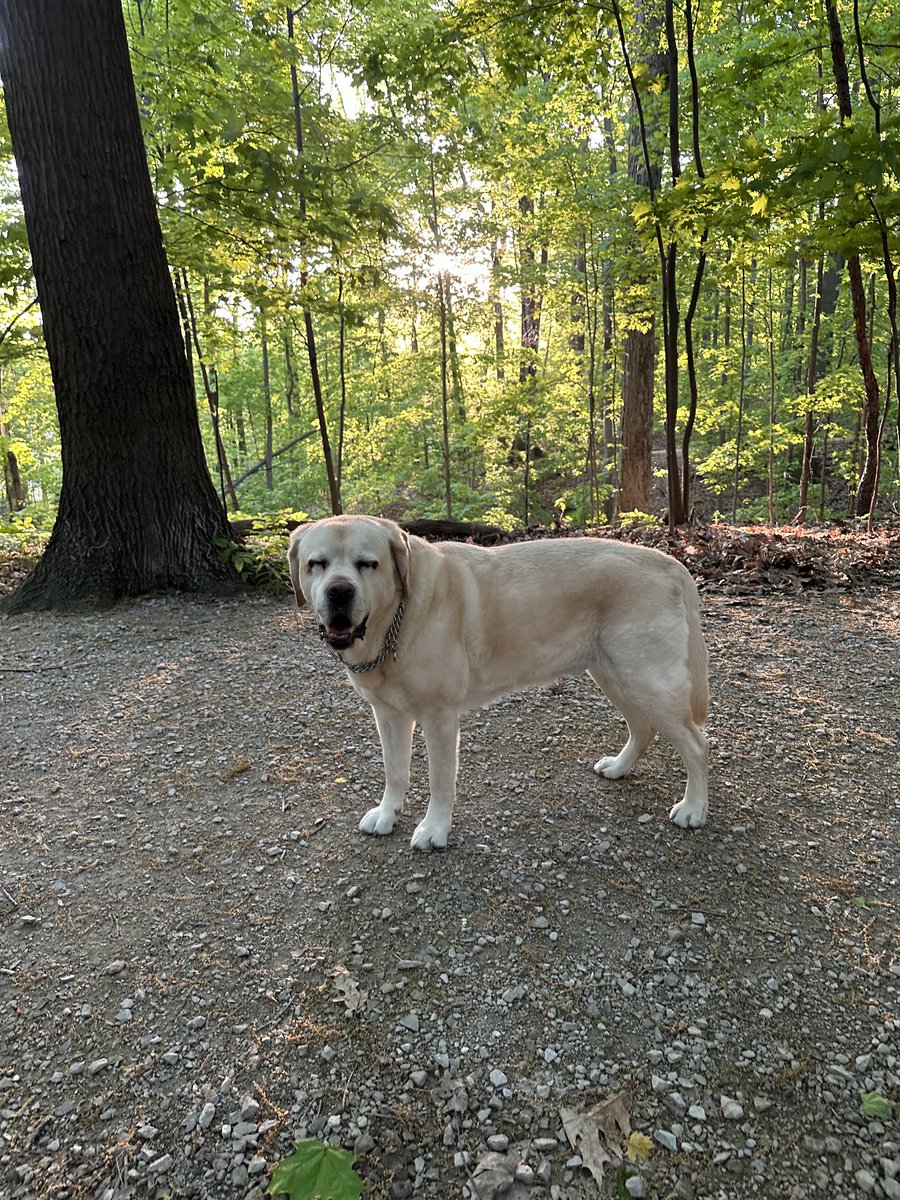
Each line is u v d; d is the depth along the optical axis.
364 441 16.55
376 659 2.52
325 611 2.28
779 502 16.78
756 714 3.70
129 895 2.47
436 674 2.54
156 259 5.49
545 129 10.60
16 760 3.40
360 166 8.84
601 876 2.52
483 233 12.50
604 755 3.39
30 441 21.42
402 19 10.00
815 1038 1.85
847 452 16.83
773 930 2.23
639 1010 1.95
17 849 2.73
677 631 2.67
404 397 16.86
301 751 3.47
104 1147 1.61
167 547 5.78
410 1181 1.52
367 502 18.62
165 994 2.04
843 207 5.98
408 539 2.53
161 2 9.32
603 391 15.46
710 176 5.52
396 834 2.80
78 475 5.57
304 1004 2.00
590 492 15.75
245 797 3.08
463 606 2.57
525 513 15.33
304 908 2.39
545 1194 1.49
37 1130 1.66
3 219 9.54
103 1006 2.00
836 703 3.78
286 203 7.11
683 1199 1.47
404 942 2.22
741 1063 1.78
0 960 2.18
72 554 5.61
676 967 2.09
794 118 9.12
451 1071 1.78
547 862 2.60
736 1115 1.64
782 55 7.02
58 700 4.02
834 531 7.56
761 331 15.60
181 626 5.16
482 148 10.61
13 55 4.85
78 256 5.14
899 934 2.21
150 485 5.68
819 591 5.60
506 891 2.45
